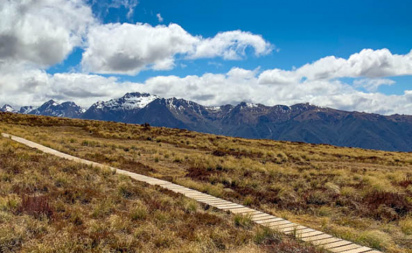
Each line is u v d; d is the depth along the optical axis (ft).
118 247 26.30
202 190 55.11
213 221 36.27
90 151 90.99
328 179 66.90
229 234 32.73
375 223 45.29
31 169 47.09
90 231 28.66
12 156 53.88
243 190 60.03
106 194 41.91
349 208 51.55
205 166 80.74
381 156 140.56
